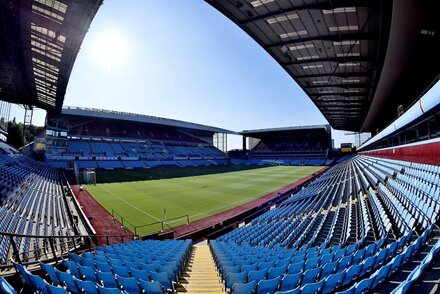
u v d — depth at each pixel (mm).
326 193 20500
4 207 12250
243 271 5730
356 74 23781
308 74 25234
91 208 20484
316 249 7676
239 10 16219
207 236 14938
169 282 5188
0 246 7961
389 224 7555
